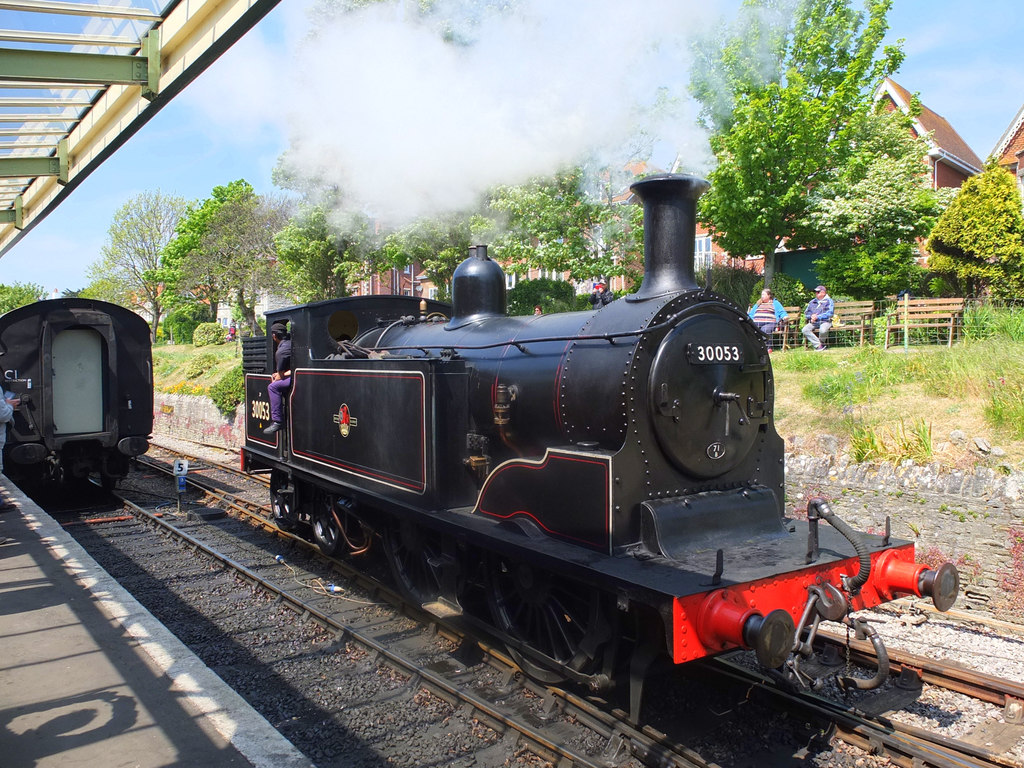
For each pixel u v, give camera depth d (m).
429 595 5.83
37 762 3.12
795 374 9.38
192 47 5.41
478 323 5.95
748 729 4.09
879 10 11.72
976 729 4.07
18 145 8.39
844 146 13.87
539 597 4.57
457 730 4.14
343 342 7.01
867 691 4.48
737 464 4.61
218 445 16.70
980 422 7.00
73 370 10.63
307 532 8.55
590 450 4.34
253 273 28.81
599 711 4.10
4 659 4.24
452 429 5.36
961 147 23.94
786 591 3.77
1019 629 5.44
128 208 43.69
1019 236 13.01
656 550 4.02
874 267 14.48
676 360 4.16
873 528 6.73
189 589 6.68
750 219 13.95
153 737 3.34
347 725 4.21
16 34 5.50
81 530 9.07
